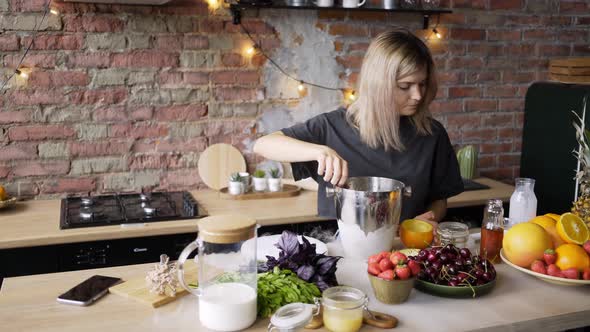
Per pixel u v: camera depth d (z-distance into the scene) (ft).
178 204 9.15
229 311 4.01
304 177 7.33
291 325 3.84
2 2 8.90
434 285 4.58
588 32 12.25
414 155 7.34
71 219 8.23
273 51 10.30
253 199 9.62
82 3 9.22
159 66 9.77
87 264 7.93
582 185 5.79
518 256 5.03
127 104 9.73
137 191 10.01
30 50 9.13
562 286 4.92
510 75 11.89
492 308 4.46
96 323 4.19
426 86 7.11
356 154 7.27
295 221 8.64
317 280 4.58
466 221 10.00
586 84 9.91
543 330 4.34
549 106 10.28
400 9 10.30
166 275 4.64
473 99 11.74
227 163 10.30
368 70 6.97
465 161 11.21
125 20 9.47
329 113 7.52
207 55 9.98
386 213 5.24
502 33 11.65
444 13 11.04
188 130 10.10
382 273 4.47
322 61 10.59
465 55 11.49
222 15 9.93
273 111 10.50
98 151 9.72
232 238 4.03
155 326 4.15
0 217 8.48
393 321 4.12
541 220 5.28
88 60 9.41
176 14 9.70
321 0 9.86
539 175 10.64
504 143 12.15
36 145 9.43
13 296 4.67
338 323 3.99
